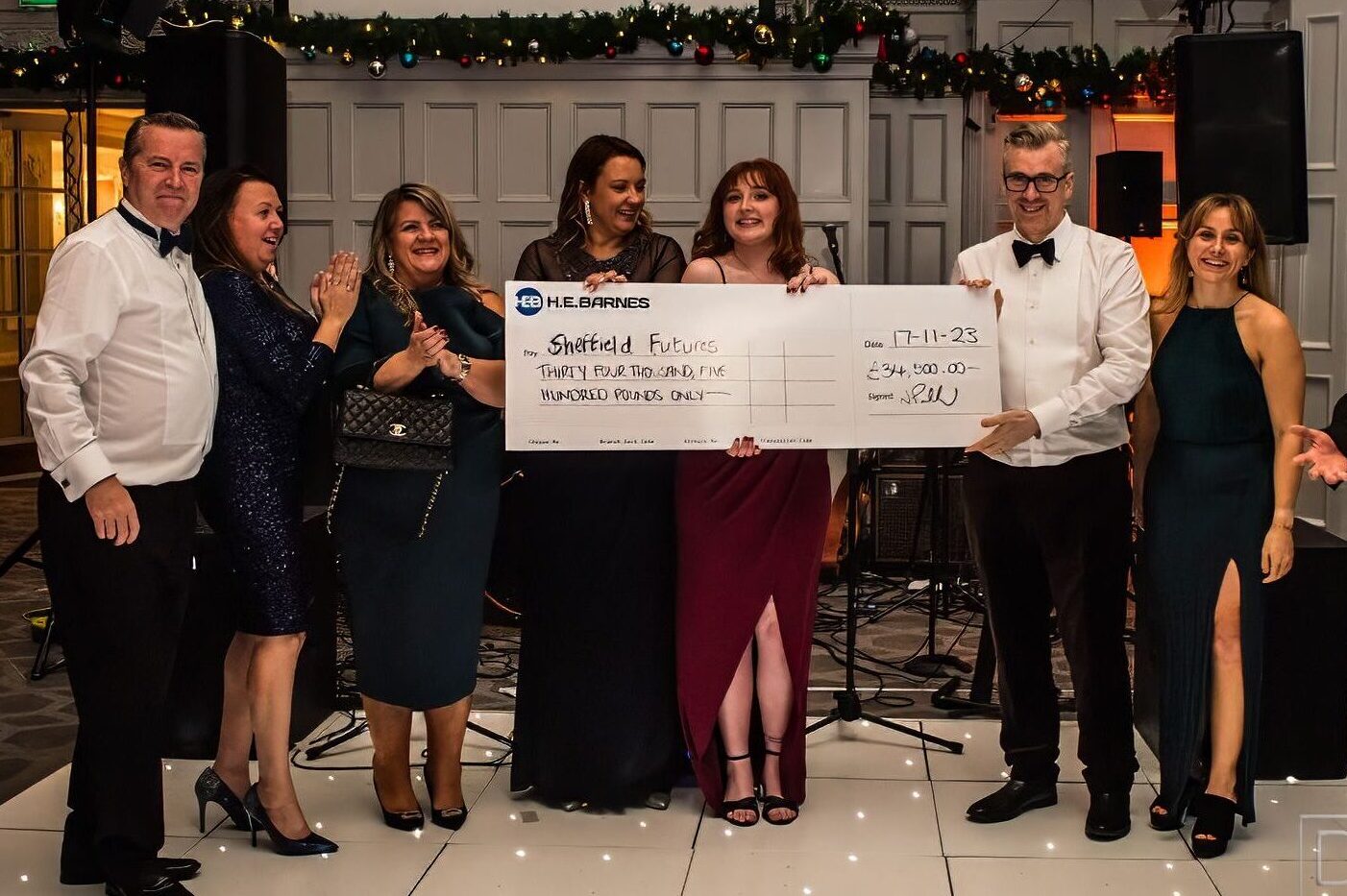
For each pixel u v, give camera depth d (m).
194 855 3.35
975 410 3.50
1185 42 5.43
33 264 10.62
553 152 7.21
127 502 2.88
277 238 3.33
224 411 3.20
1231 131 5.39
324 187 7.29
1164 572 3.46
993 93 7.48
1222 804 3.38
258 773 3.53
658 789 3.72
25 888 3.13
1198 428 3.43
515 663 5.30
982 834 3.49
